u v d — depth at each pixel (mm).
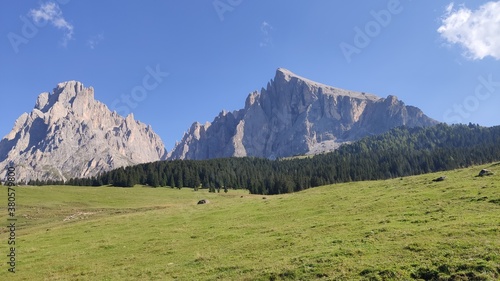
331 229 34219
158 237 42844
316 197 62188
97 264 33000
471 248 20734
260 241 33312
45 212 87438
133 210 88562
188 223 51844
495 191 39656
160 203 114312
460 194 41844
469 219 29062
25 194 113312
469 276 17359
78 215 83188
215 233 41438
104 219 65688
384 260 21250
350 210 44406
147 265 30562
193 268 27328
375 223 33844
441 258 19781
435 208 36938
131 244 40406
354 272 20062
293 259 24719
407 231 27688
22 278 30859
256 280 21969
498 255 18875
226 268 25641
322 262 22766
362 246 25234
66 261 35344
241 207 63125
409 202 42812
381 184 69688
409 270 19047
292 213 48969
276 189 166625
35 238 50938
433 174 73125
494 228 24547
